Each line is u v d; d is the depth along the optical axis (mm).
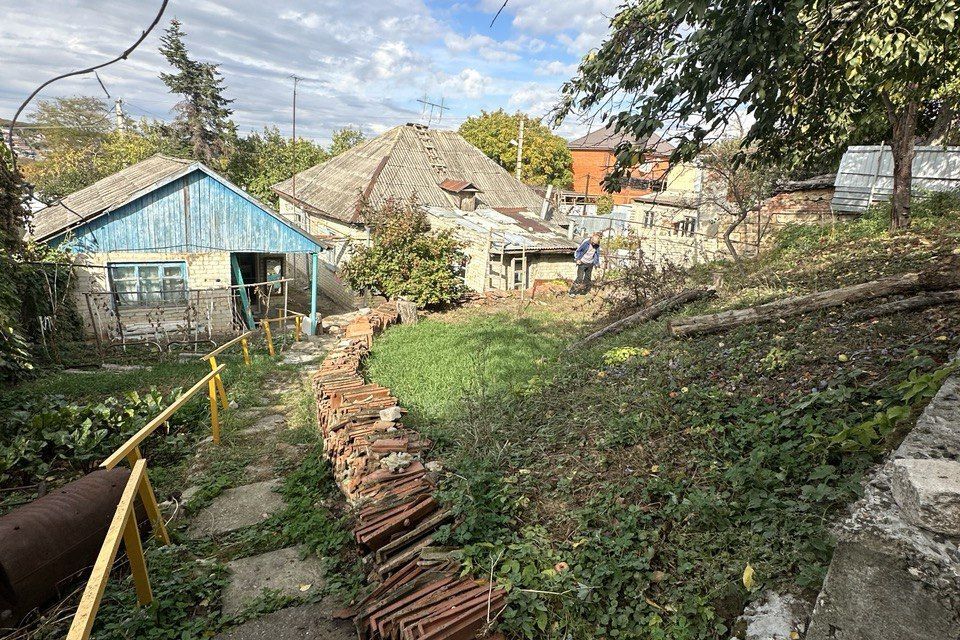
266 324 11805
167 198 14492
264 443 6902
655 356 6559
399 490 4320
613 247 23297
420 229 15398
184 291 13992
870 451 3242
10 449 5883
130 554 3479
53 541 3738
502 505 3969
